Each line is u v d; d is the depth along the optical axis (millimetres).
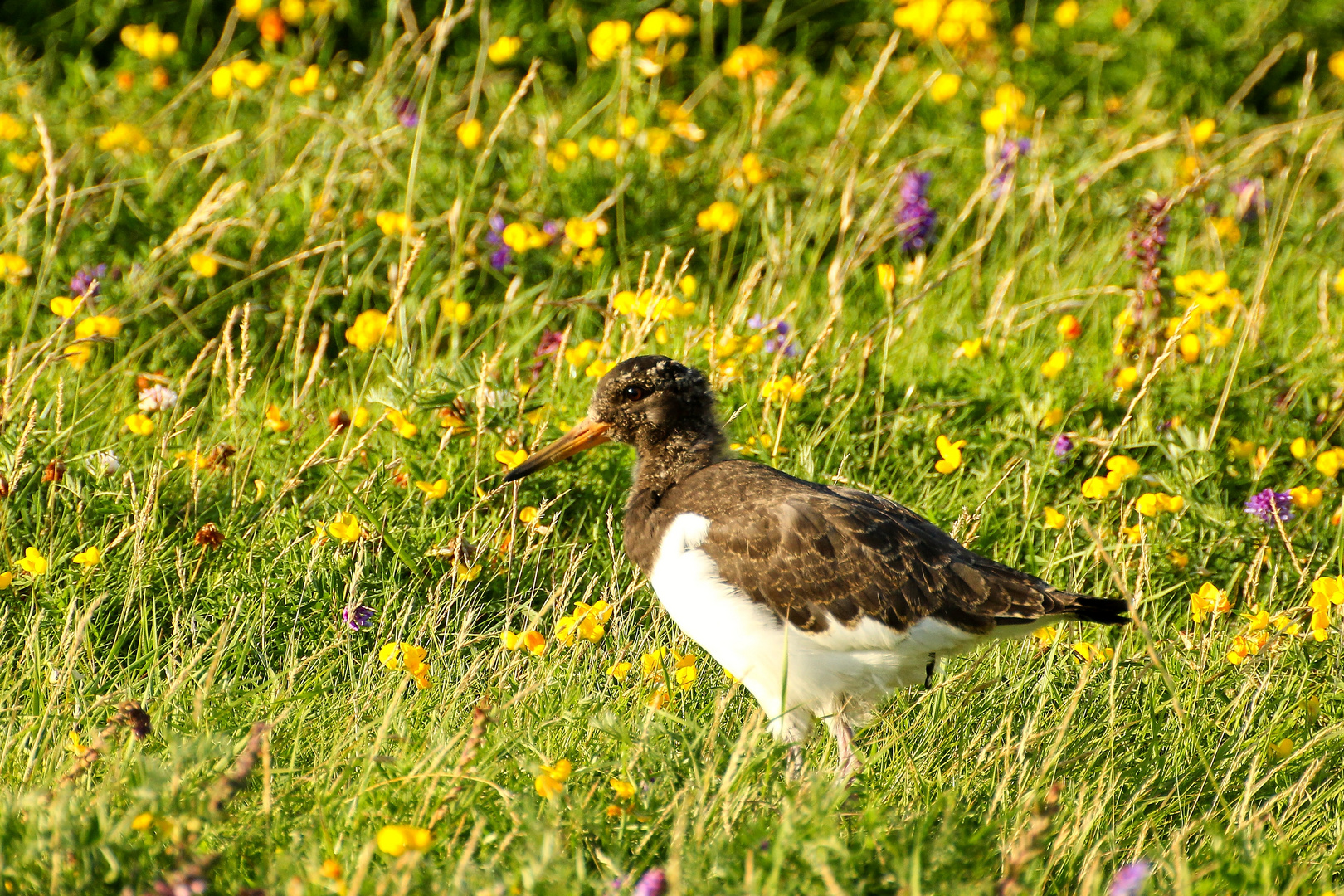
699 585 8344
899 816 6797
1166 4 19297
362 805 6508
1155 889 6555
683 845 6035
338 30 18375
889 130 14117
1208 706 8609
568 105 16516
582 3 18938
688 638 9305
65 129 15070
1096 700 8555
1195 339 11492
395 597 9109
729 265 14180
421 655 7754
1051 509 10438
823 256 15148
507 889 5602
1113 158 14609
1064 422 11477
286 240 13359
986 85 17969
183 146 14945
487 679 8305
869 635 8070
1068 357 11969
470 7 13867
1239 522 10445
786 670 7352
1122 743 8258
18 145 14328
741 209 14500
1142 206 12516
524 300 13242
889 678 8273
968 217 15422
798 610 8109
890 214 14609
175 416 10664
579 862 5852
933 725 8203
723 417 11047
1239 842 6527
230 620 8625
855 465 11133
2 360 11523
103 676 8094
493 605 9578
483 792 6719
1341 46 19156
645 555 8898
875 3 19344
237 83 15172
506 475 9320
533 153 15086
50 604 8648
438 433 10852
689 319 13219
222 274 13156
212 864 5656
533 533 9773
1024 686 8758
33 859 5656
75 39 18016
